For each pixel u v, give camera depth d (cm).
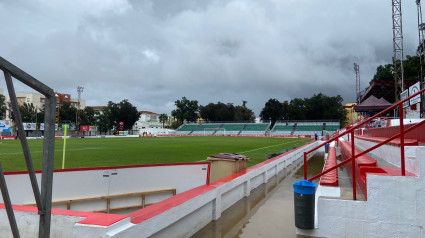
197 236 457
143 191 625
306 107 9150
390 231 401
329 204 436
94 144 3488
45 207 181
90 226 286
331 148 1745
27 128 5956
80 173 562
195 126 9750
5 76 151
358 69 5516
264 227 499
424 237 385
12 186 510
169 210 383
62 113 8175
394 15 2922
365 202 418
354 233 421
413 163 434
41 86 172
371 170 487
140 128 11238
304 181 452
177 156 1972
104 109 9612
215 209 543
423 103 2127
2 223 339
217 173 763
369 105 3488
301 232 454
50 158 184
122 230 295
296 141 4375
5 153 2148
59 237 308
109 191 589
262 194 767
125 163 1566
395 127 789
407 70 4472
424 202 387
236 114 10900
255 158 1816
